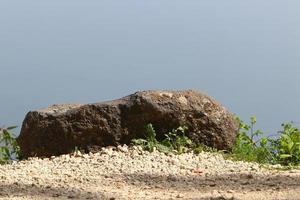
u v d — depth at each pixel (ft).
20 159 46.85
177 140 43.01
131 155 40.83
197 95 44.32
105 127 42.80
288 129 46.85
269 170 38.32
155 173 36.78
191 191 32.04
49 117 43.29
